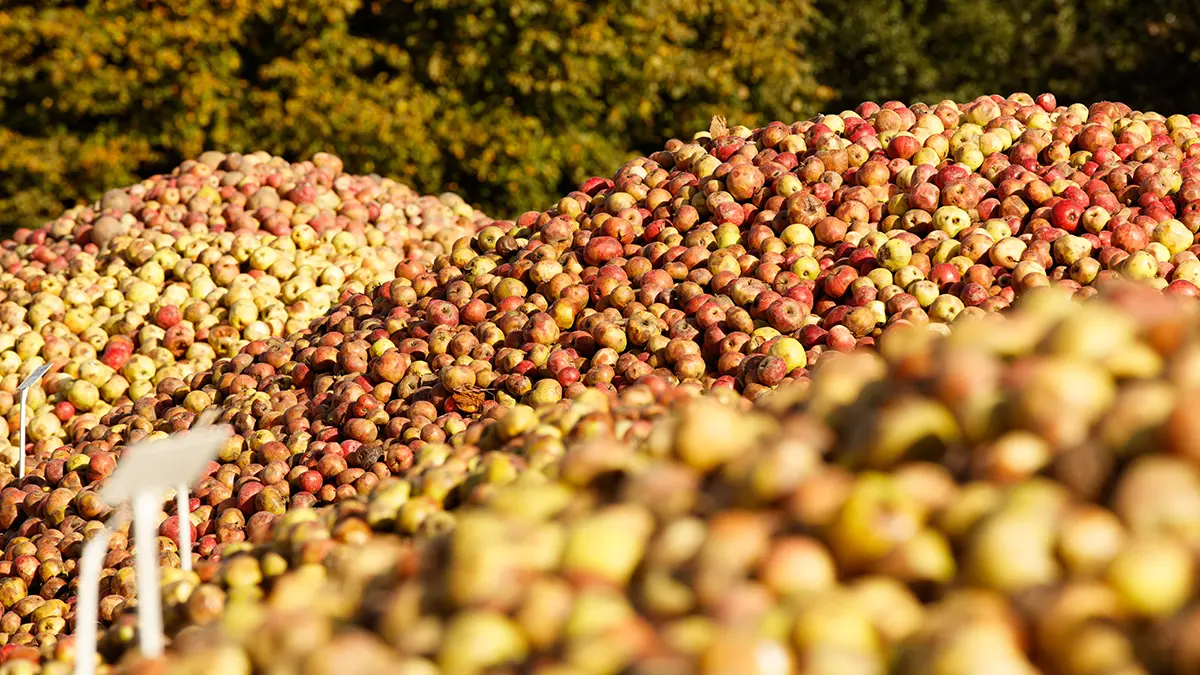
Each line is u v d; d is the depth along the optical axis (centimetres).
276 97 1555
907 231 561
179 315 783
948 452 219
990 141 608
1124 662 170
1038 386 212
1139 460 197
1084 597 178
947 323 506
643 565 214
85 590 254
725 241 581
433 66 1570
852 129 638
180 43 1527
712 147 646
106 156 1548
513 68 1580
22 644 469
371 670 204
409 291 637
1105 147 592
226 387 625
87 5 1537
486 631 203
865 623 187
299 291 814
